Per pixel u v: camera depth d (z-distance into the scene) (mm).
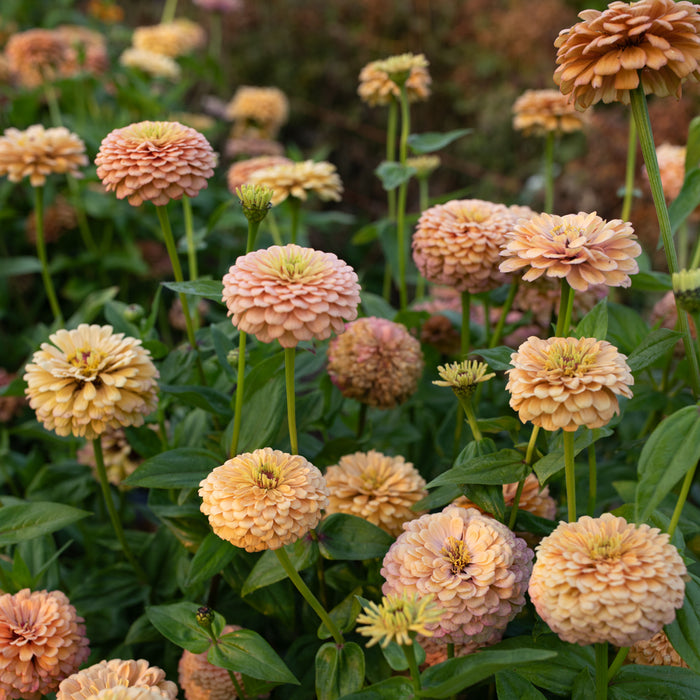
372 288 2246
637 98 937
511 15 2676
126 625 1130
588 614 832
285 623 1061
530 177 2584
